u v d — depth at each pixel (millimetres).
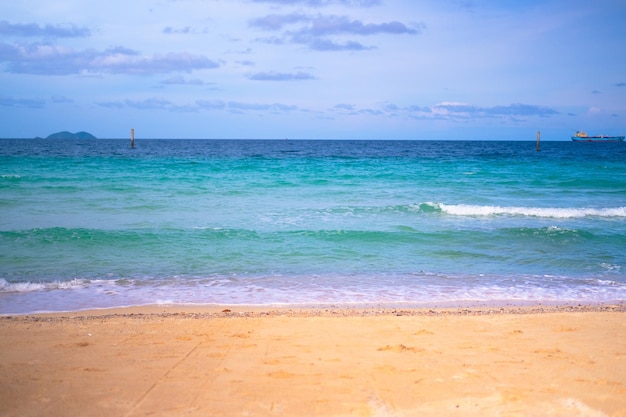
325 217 17781
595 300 9500
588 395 4391
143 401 4238
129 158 47781
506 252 13297
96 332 6605
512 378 4801
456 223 16969
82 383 4656
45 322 7289
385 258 12602
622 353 5652
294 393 4426
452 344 6012
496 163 45094
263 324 7066
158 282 10406
